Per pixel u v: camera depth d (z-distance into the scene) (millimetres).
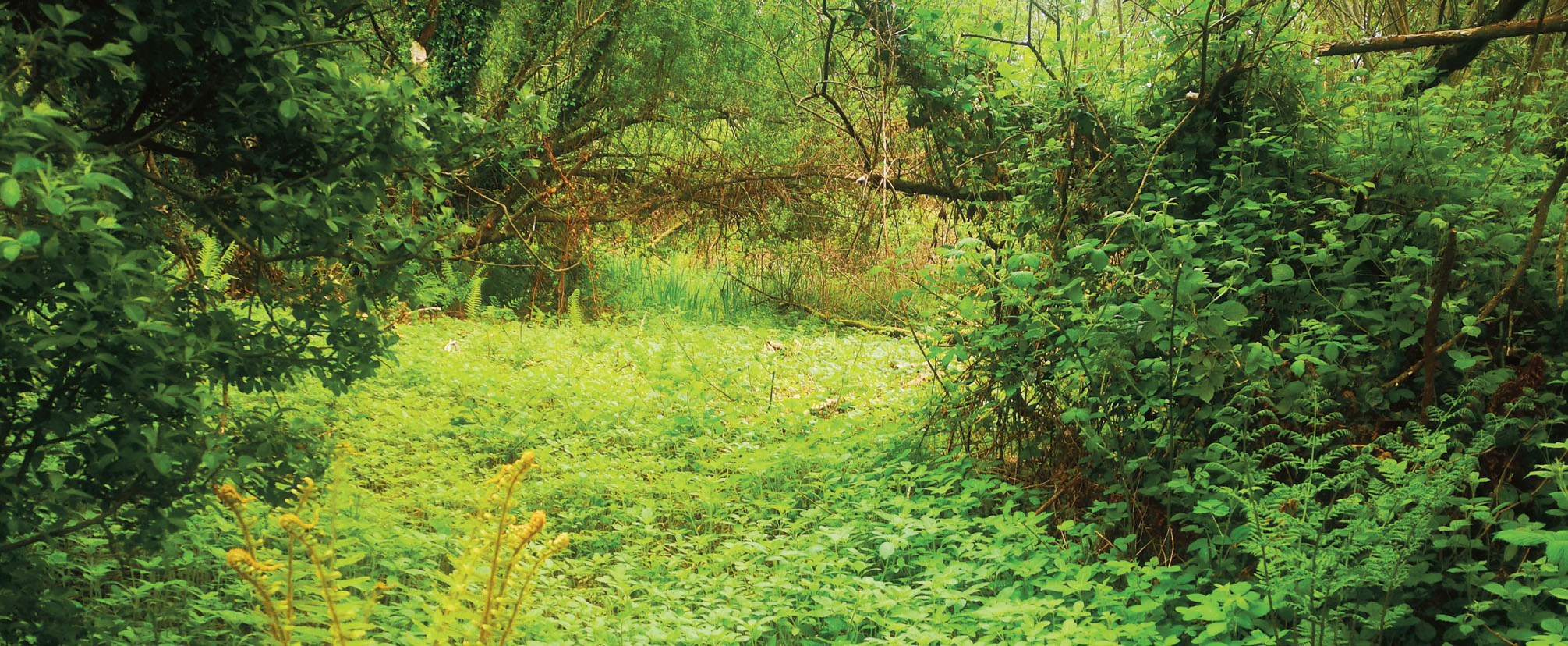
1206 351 3980
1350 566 3217
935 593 3475
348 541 3672
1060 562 3631
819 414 6898
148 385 2525
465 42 10602
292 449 2959
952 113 5656
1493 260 3686
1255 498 3479
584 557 4211
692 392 6465
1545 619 2793
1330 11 7059
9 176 1902
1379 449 3688
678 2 10836
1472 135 4066
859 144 6488
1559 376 3436
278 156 2945
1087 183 4781
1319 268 4133
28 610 2625
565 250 11062
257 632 3115
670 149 11688
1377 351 3869
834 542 4043
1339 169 4188
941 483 4973
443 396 6555
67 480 2578
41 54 2234
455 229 3250
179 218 3143
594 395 6590
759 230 11523
